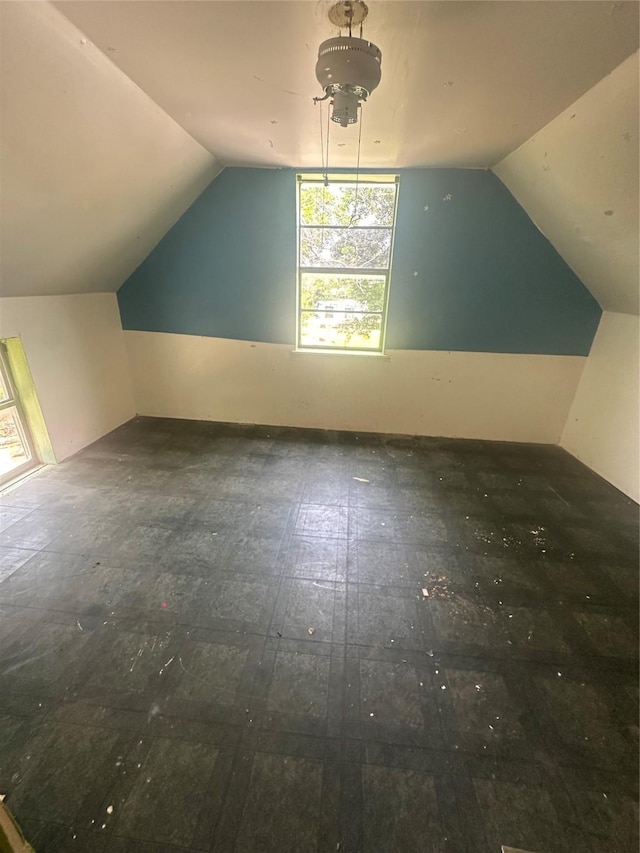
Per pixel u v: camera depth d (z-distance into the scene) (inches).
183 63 57.1
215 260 125.6
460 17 45.9
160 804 41.3
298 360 134.3
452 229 114.7
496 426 135.2
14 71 49.8
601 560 79.7
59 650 57.7
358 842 39.1
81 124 64.2
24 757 44.9
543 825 40.6
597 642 61.7
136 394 146.3
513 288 118.8
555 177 84.8
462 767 45.4
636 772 45.2
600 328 117.3
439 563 78.0
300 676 55.2
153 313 134.4
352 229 120.4
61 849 37.9
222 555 78.0
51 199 74.5
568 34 48.3
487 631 63.2
